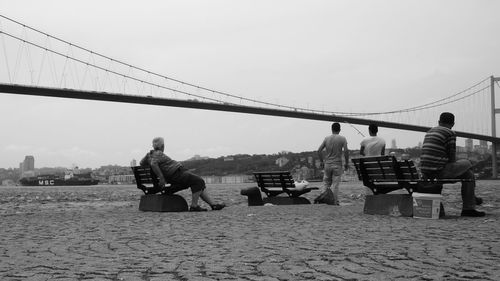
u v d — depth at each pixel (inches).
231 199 737.6
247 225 283.0
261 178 512.4
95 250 196.4
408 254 173.6
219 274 145.1
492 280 132.2
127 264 163.3
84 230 269.9
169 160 414.3
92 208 552.1
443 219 301.4
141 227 281.3
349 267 151.9
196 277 141.5
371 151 431.2
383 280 134.0
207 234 242.8
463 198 322.7
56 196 1074.1
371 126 434.0
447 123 329.1
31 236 246.4
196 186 418.0
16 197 1037.8
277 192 501.0
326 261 162.9
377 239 213.9
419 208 308.3
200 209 419.2
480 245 191.6
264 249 191.2
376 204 346.0
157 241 220.1
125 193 1263.5
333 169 462.0
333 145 460.8
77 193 1307.8
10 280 140.5
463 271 143.9
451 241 204.1
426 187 317.4
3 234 257.4
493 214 339.0
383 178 341.7
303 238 221.5
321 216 334.6
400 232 237.5
